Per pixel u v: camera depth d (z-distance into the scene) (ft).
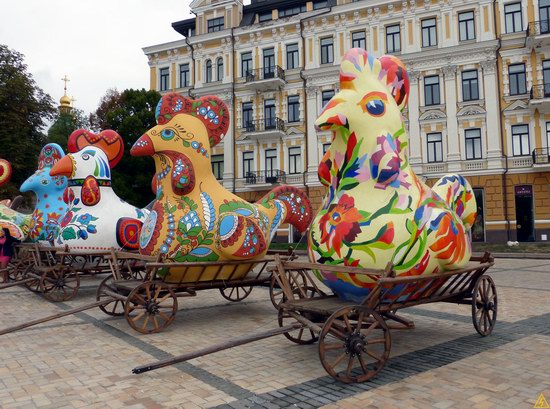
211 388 13.75
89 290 35.04
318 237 16.52
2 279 37.37
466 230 18.44
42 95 86.38
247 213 23.15
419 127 82.58
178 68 102.94
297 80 93.56
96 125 105.50
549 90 75.25
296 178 92.43
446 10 81.61
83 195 30.40
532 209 76.33
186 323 22.95
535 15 76.69
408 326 17.12
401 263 15.29
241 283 23.59
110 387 13.94
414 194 16.21
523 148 77.51
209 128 23.86
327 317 15.30
